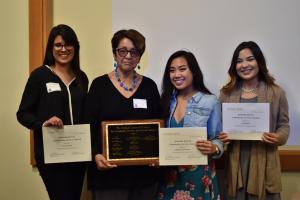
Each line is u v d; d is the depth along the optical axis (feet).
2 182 7.77
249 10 7.46
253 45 6.15
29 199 7.69
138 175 5.52
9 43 7.67
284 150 7.52
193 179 5.66
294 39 7.45
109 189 5.48
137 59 5.52
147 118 5.62
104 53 7.60
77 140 5.59
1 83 7.68
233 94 6.34
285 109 6.17
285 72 7.48
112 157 5.40
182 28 7.50
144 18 7.52
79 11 7.61
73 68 6.13
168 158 5.45
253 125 6.03
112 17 7.56
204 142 5.39
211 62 7.50
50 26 7.55
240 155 6.22
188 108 5.79
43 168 5.78
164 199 5.81
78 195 6.07
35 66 7.42
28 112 5.71
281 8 7.44
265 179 6.04
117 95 5.50
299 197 6.63
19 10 7.68
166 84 6.08
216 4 7.47
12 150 7.72
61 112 5.72
